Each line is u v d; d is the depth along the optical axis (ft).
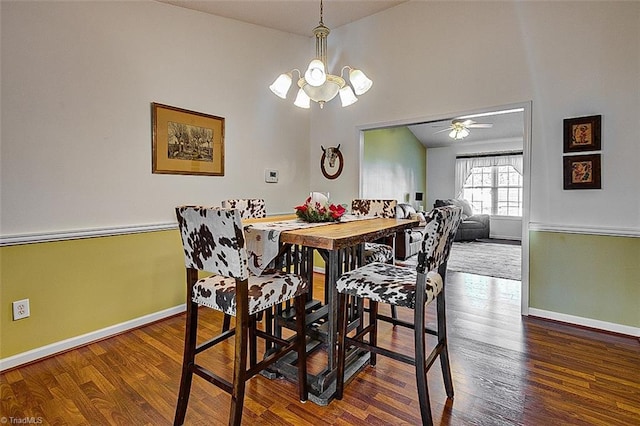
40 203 7.36
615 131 8.46
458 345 7.95
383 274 6.04
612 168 8.54
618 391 6.11
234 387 4.81
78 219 7.96
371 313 6.95
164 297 9.70
